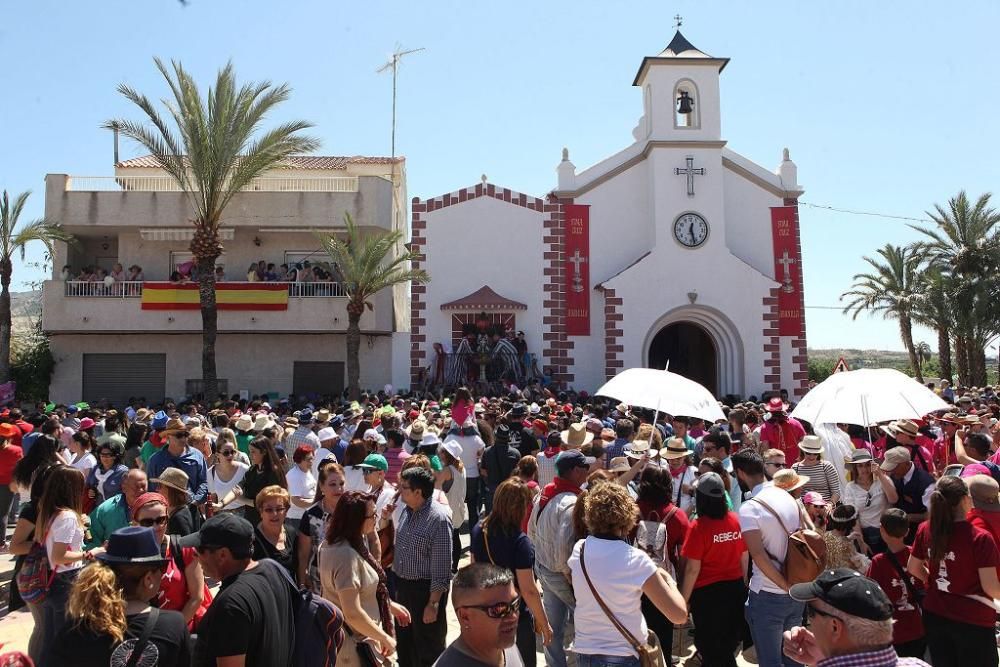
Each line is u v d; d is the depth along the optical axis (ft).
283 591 15.35
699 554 21.98
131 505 24.66
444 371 96.12
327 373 100.12
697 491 22.48
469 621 13.05
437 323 98.48
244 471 33.09
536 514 24.48
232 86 84.02
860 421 30.27
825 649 11.66
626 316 97.91
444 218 99.81
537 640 29.99
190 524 23.63
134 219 96.78
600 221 101.40
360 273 89.10
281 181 100.01
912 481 28.25
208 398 85.10
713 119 101.76
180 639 14.53
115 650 13.80
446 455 35.65
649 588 16.62
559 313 99.35
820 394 32.04
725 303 99.35
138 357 99.60
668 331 115.24
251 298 95.86
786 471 24.61
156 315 95.76
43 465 25.00
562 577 23.00
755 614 21.40
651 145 100.53
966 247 124.36
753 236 103.91
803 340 102.42
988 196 126.31
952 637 20.20
